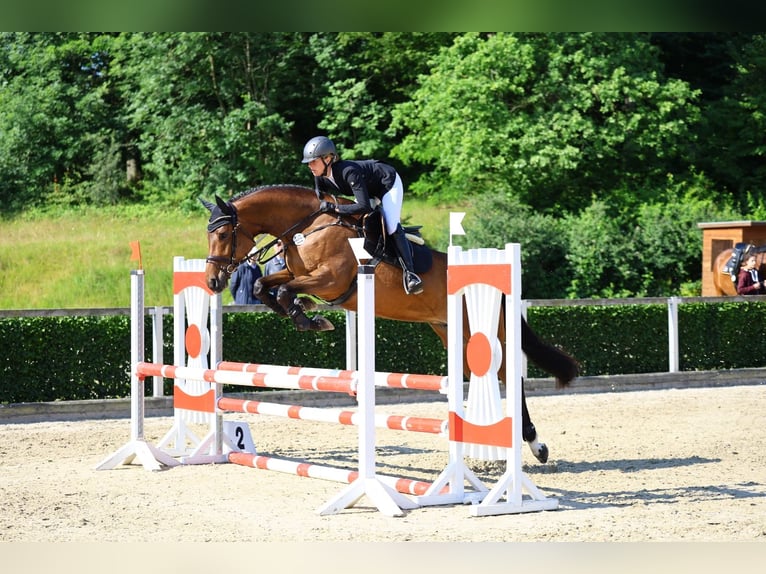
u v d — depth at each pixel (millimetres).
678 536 5453
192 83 24469
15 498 6746
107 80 27500
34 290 18547
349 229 7352
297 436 10406
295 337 12852
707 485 7301
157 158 23969
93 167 25000
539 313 14227
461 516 6164
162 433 10359
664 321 15016
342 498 6348
